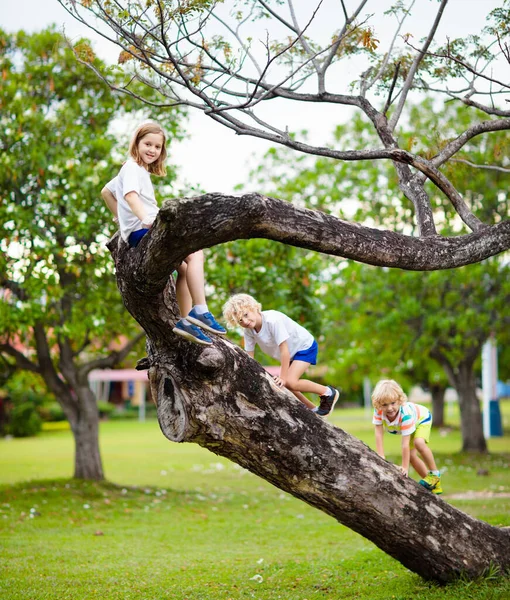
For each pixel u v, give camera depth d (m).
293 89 6.21
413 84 6.79
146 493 13.84
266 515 11.69
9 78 13.04
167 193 12.95
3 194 12.50
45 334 14.09
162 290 4.67
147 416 47.38
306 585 6.73
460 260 5.04
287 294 13.52
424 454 6.70
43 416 41.25
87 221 11.98
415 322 20.41
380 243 4.72
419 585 6.12
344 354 24.25
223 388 4.97
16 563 7.99
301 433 5.27
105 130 13.78
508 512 10.20
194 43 5.41
